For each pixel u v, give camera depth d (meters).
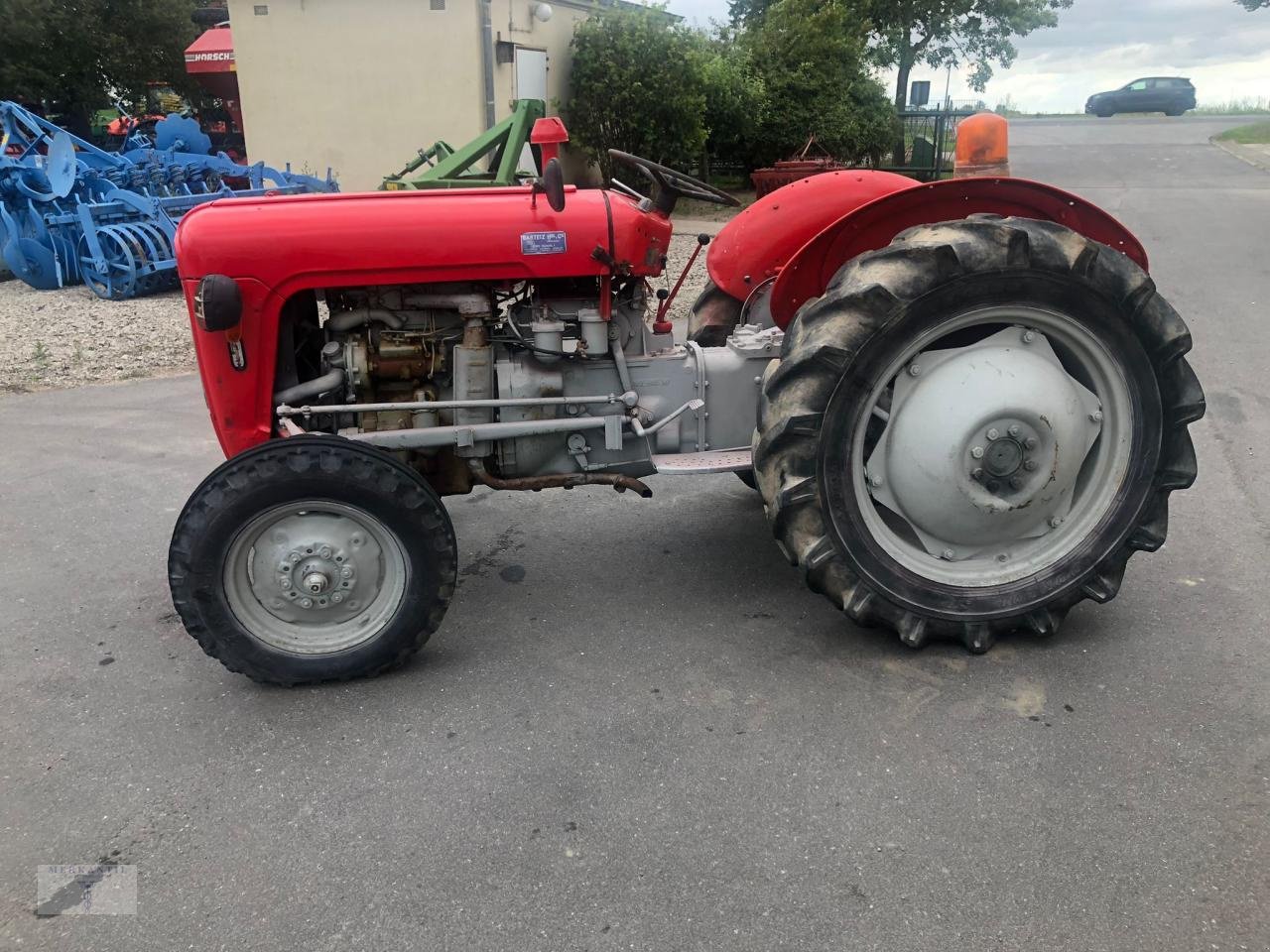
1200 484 4.33
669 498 4.48
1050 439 2.90
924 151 17.92
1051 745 2.56
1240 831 2.22
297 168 13.88
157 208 10.18
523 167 11.05
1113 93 34.78
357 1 12.89
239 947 2.00
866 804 2.36
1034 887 2.08
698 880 2.14
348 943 2.00
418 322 3.12
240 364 2.96
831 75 18.16
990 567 3.04
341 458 2.75
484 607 3.47
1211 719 2.65
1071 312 2.82
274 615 2.91
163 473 5.02
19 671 3.12
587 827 2.31
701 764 2.53
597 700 2.85
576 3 14.75
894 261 2.76
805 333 2.79
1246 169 17.59
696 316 3.99
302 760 2.61
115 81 22.86
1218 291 8.17
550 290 3.19
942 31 22.28
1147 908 2.02
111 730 2.77
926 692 2.83
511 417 3.16
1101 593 3.04
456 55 12.81
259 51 13.45
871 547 2.90
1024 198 3.00
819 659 3.04
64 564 3.95
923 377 2.91
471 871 2.19
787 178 11.00
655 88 14.37
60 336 8.18
